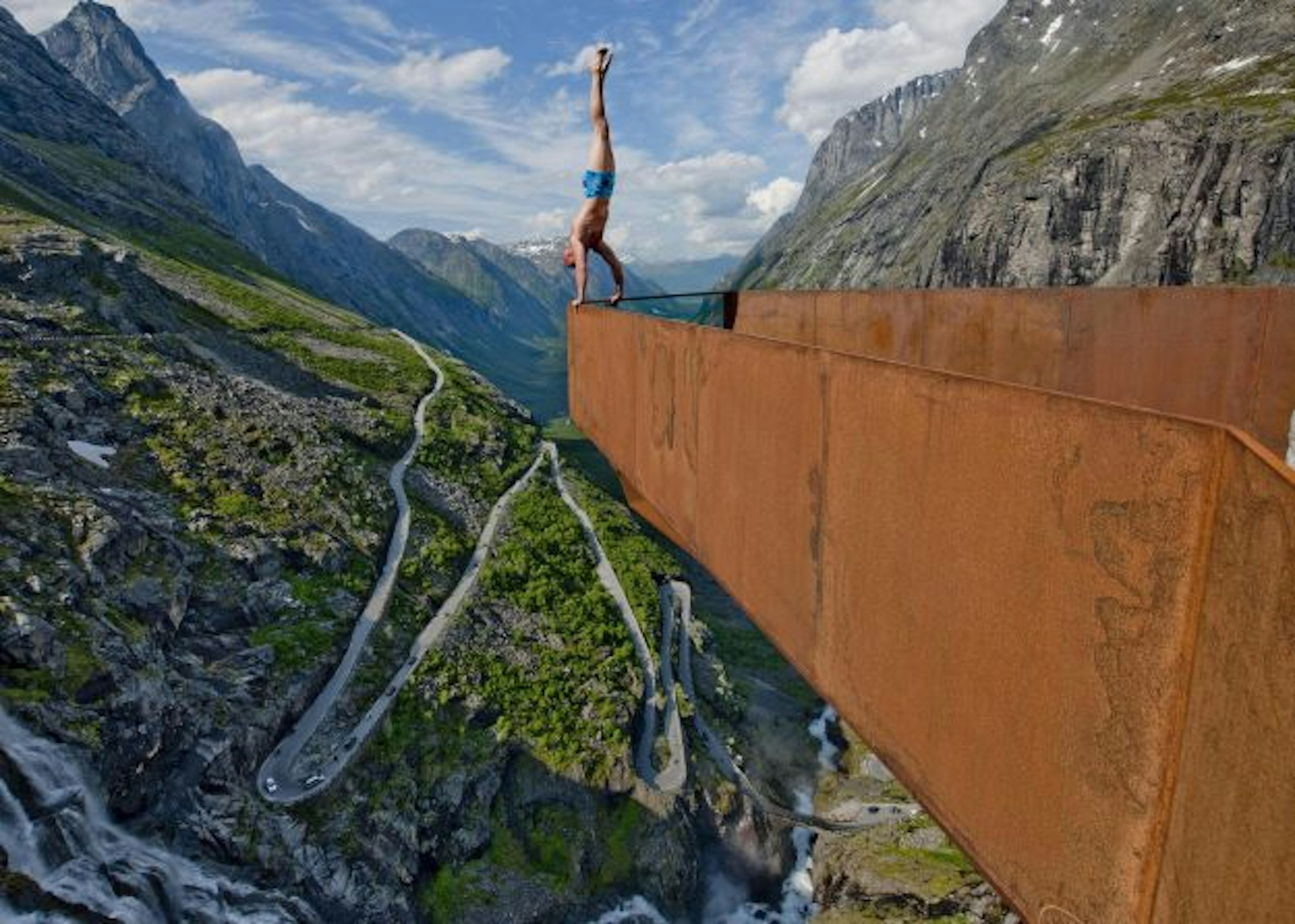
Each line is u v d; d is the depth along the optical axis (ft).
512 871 170.09
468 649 200.23
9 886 97.35
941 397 10.46
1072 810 8.96
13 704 105.40
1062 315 27.76
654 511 23.99
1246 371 22.94
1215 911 7.04
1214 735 6.91
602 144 28.14
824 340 36.68
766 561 16.62
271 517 198.49
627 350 25.91
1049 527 8.83
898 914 183.42
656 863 185.88
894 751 12.56
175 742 131.23
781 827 211.00
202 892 123.75
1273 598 6.14
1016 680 9.65
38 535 137.08
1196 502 6.90
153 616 146.00
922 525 11.20
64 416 184.65
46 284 242.99
